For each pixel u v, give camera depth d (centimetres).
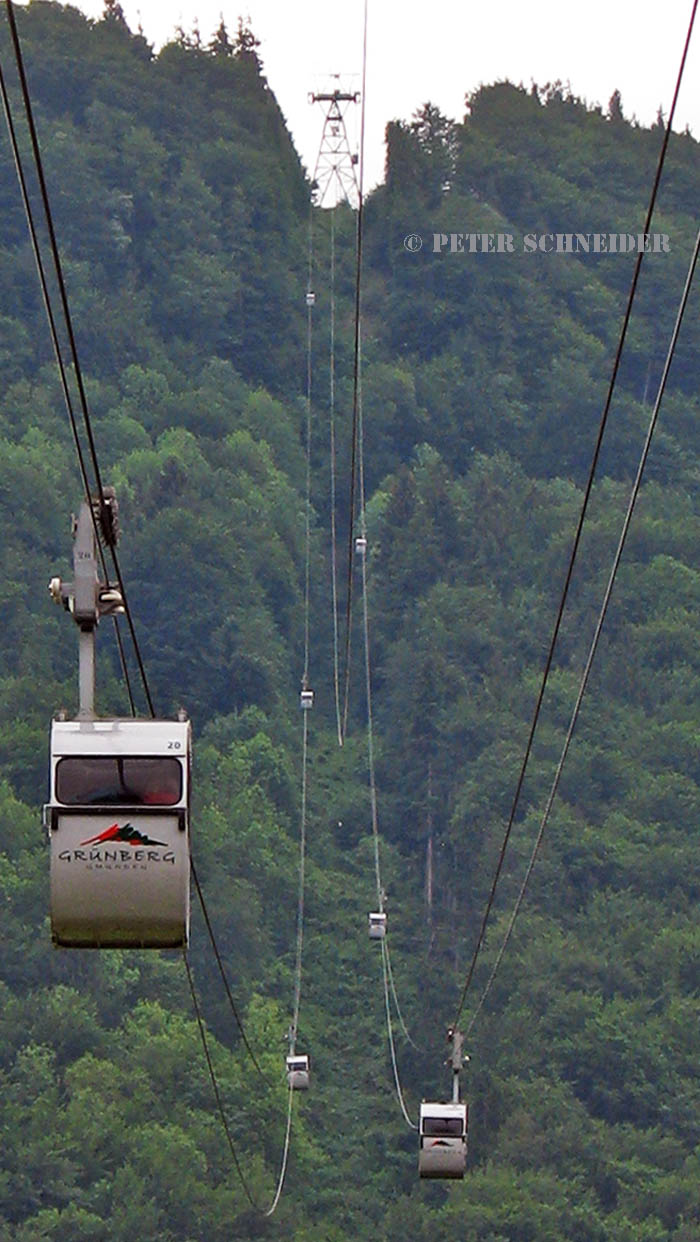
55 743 5706
